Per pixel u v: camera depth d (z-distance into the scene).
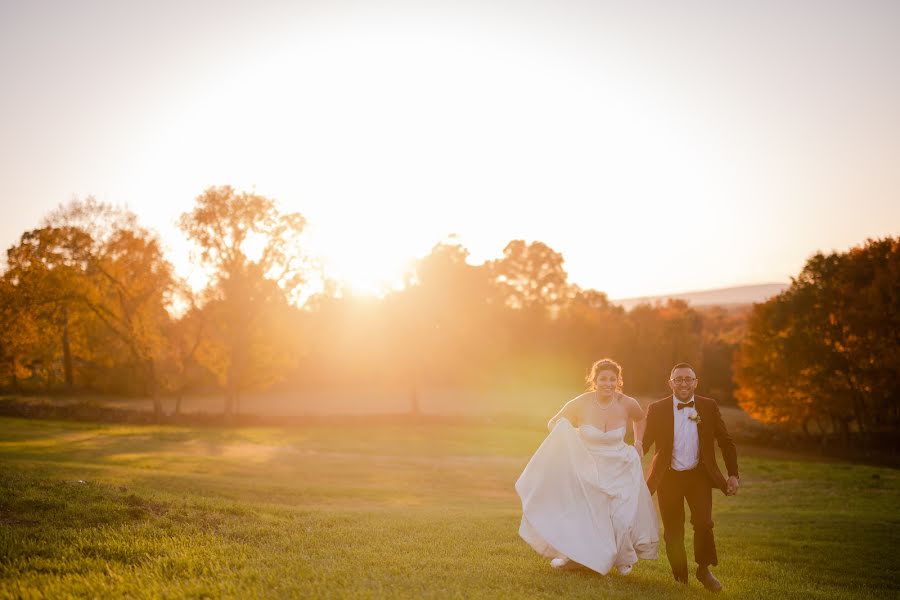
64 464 19.14
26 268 48.28
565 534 7.34
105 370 62.59
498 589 6.40
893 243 46.44
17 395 67.06
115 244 49.56
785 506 21.38
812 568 11.23
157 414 49.06
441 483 27.42
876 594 9.38
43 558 6.73
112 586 5.68
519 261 103.50
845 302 44.41
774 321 47.75
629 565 7.39
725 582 8.45
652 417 7.74
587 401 7.70
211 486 17.81
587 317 88.50
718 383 82.38
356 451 37.72
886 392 42.88
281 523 10.44
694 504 7.60
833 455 43.25
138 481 16.52
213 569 6.50
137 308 49.44
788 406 46.22
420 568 7.27
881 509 20.52
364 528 10.56
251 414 50.75
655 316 91.88
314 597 5.57
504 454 38.91
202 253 48.66
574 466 7.48
